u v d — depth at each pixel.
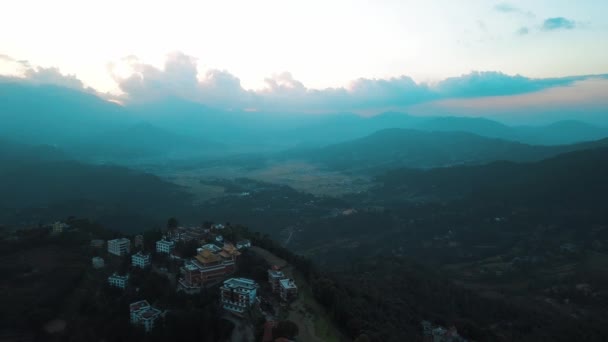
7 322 123.56
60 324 127.44
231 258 156.88
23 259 160.25
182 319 117.94
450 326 156.12
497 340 150.88
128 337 119.31
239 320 126.00
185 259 163.12
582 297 196.50
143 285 143.75
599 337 155.62
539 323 169.62
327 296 139.25
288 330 111.81
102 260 162.50
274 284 143.38
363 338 112.88
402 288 192.50
